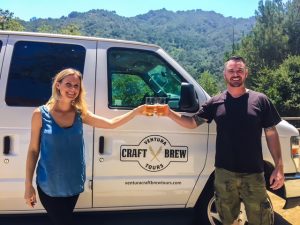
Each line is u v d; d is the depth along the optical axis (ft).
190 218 17.12
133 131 14.14
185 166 14.69
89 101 13.93
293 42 162.40
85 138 13.79
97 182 13.93
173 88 14.90
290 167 15.57
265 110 12.57
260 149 12.67
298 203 15.67
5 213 13.66
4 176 13.34
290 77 110.01
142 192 14.37
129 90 14.60
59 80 11.11
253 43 166.40
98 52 14.33
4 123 13.28
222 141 12.75
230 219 13.21
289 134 15.64
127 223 16.34
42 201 11.40
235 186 12.82
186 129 14.64
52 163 11.05
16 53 13.74
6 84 13.47
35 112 11.20
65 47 14.15
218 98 13.03
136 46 14.73
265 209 12.80
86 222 16.29
